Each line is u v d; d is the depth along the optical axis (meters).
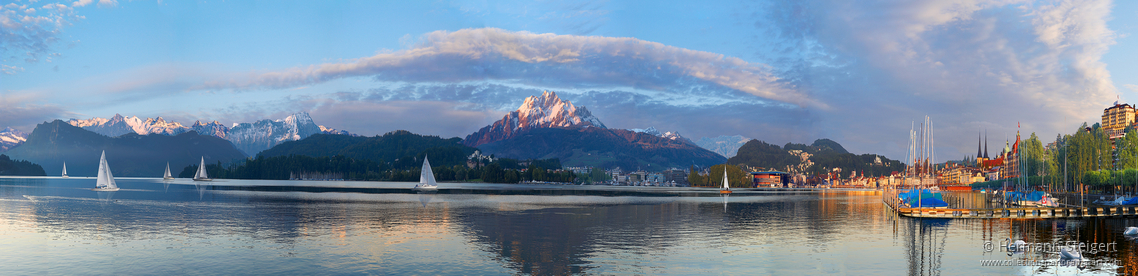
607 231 73.31
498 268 47.97
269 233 68.81
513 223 83.44
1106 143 189.00
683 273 46.03
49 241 60.94
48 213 94.06
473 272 46.38
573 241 63.44
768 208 125.00
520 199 165.75
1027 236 68.56
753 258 52.72
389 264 49.38
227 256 52.56
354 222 83.06
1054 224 82.12
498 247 58.75
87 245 58.34
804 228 77.44
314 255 53.38
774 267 48.34
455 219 89.62
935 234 70.19
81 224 77.06
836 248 58.69
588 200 163.50
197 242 60.88
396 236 67.06
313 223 81.06
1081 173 187.62
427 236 67.06
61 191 184.50
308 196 172.50
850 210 117.44
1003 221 87.06
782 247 59.12
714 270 47.31
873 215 101.69
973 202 154.75
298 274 45.25
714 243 62.03
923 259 52.41
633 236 68.12
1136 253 55.59
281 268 47.44
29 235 65.38
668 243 62.03
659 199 179.38
